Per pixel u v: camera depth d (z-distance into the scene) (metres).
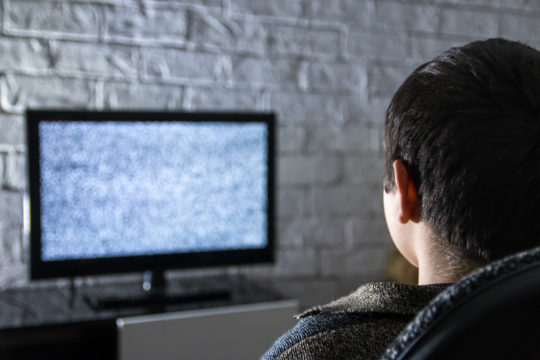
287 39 2.07
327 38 2.12
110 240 1.71
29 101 1.82
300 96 2.10
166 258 1.77
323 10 2.11
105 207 1.70
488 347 0.31
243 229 1.84
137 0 1.90
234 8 2.01
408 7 2.21
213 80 2.00
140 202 1.73
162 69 1.95
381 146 2.22
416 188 0.49
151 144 1.72
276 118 1.95
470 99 0.44
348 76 2.16
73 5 1.84
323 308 0.47
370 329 0.43
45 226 1.64
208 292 1.74
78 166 1.66
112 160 1.69
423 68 0.49
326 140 2.14
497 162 0.43
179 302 1.68
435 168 0.46
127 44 1.91
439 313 0.32
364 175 2.20
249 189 1.83
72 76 1.86
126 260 1.73
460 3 2.28
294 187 2.11
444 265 0.48
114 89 1.90
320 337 0.43
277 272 2.11
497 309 0.31
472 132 0.44
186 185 1.76
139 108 1.93
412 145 0.48
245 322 1.64
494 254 0.45
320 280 2.16
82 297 1.74
